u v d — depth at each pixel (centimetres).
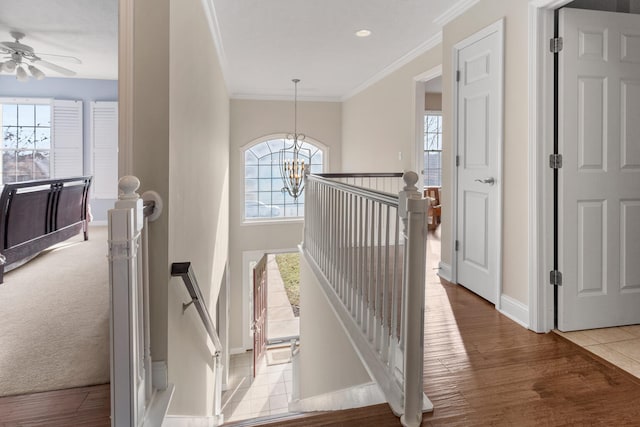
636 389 176
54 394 158
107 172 632
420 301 150
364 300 229
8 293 271
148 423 140
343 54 471
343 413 161
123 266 112
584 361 201
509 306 262
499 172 270
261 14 353
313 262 390
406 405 152
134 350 116
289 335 809
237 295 738
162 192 166
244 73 562
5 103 602
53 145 613
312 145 762
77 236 506
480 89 294
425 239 151
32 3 358
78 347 195
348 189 259
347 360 254
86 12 375
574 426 151
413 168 464
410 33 398
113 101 631
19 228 329
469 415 158
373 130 591
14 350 191
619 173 241
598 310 242
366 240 229
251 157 755
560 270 237
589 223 238
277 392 602
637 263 246
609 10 256
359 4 332
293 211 783
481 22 292
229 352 705
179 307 193
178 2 188
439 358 205
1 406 150
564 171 234
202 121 289
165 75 165
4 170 607
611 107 238
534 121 236
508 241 264
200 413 262
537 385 179
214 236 382
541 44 232
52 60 522
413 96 462
